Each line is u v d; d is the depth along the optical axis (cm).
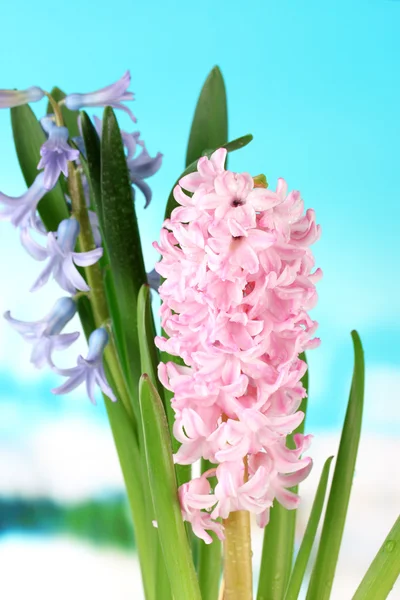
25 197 62
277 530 57
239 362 45
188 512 47
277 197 44
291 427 46
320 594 53
